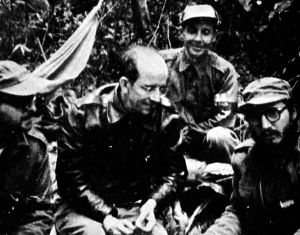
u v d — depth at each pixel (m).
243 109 5.40
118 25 8.60
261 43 8.33
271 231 5.62
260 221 5.62
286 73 8.17
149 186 5.36
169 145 5.32
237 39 8.40
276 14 8.08
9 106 5.12
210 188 6.09
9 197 5.30
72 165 5.30
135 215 5.32
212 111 6.46
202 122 6.46
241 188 5.60
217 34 8.37
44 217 5.38
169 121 5.26
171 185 5.37
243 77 8.29
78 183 5.31
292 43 8.17
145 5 7.85
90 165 5.32
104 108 5.24
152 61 5.11
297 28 8.09
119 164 5.32
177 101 6.46
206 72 6.44
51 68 6.26
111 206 5.32
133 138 5.25
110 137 5.24
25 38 8.53
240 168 5.57
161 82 5.11
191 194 6.11
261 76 8.31
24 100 5.18
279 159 5.46
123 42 8.55
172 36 8.57
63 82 5.32
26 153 5.25
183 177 5.45
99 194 5.34
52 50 8.69
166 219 5.37
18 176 5.29
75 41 6.38
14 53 8.46
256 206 5.59
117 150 5.28
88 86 8.40
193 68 6.43
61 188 5.37
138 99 5.11
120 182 5.35
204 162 6.30
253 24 8.32
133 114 5.18
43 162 5.34
